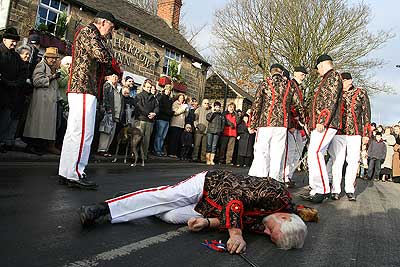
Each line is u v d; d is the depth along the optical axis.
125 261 2.25
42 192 3.93
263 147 5.51
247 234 3.14
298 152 7.16
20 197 3.60
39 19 12.19
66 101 7.61
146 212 3.02
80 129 4.37
